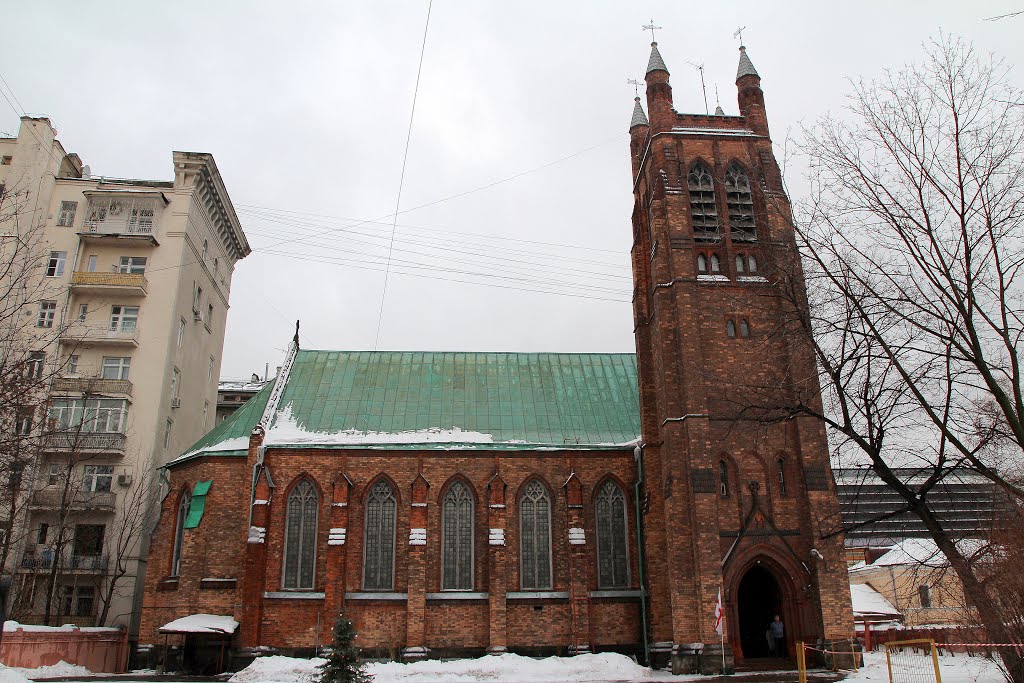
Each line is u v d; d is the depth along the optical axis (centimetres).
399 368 5653
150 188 6825
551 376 5678
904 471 2903
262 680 3778
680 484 4222
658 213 4709
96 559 5616
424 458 4838
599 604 4603
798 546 4131
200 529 4678
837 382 2477
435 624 4512
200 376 7169
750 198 4822
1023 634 2364
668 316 4531
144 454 5991
